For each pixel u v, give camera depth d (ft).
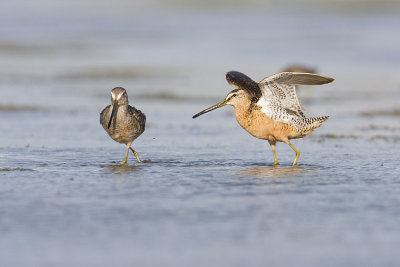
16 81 89.40
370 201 34.40
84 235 28.89
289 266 25.61
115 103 44.57
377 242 28.09
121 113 44.70
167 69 102.42
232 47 128.88
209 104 74.95
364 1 206.69
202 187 37.55
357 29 157.69
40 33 145.48
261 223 30.60
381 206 33.42
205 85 87.76
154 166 44.14
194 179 39.75
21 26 154.81
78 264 25.76
